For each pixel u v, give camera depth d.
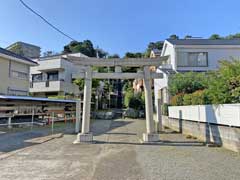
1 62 17.62
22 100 14.03
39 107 15.96
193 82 14.89
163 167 5.25
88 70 9.60
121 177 4.50
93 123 18.84
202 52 20.50
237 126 6.86
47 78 27.06
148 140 9.11
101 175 4.62
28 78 20.64
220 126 7.96
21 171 4.88
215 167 5.23
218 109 8.01
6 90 17.98
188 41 22.16
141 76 9.78
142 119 24.02
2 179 4.34
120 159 6.07
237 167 5.21
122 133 12.03
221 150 7.27
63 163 5.60
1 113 12.57
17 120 15.67
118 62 9.59
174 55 20.45
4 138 9.52
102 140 9.55
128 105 27.58
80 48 42.91
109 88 37.78
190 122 10.90
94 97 28.52
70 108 19.66
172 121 14.10
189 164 5.52
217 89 7.86
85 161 5.82
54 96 23.95
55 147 7.85
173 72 18.73
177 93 14.96
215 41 22.09
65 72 25.92
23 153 6.78
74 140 9.50
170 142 9.01
